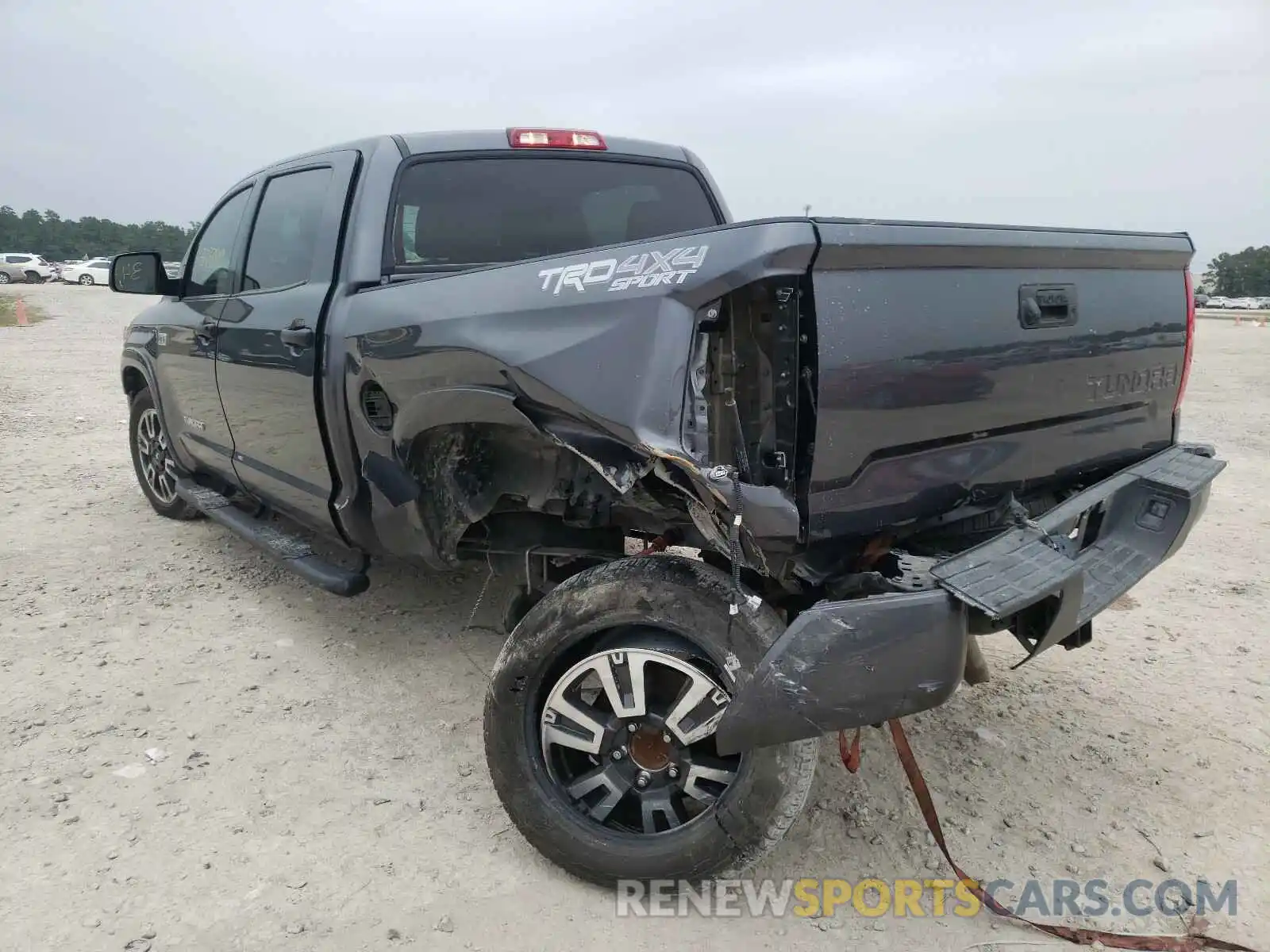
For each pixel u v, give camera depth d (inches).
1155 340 120.6
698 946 94.2
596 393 88.6
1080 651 163.3
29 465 300.0
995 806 117.5
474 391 102.0
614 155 161.8
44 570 197.6
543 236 152.6
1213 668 156.4
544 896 100.9
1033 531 96.6
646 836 97.9
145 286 194.7
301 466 146.2
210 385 175.2
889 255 87.9
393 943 93.5
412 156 141.8
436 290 112.3
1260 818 114.9
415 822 113.3
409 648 161.5
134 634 165.3
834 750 129.3
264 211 167.3
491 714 102.5
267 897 99.4
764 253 81.7
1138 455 124.2
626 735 98.7
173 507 230.5
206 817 113.0
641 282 88.0
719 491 83.4
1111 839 111.2
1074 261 106.7
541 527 124.0
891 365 89.2
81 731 131.6
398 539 129.1
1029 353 102.3
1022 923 97.1
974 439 100.1
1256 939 95.0
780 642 83.7
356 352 124.3
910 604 81.8
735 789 92.5
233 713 138.0
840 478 88.5
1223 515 253.6
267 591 186.5
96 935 93.5
